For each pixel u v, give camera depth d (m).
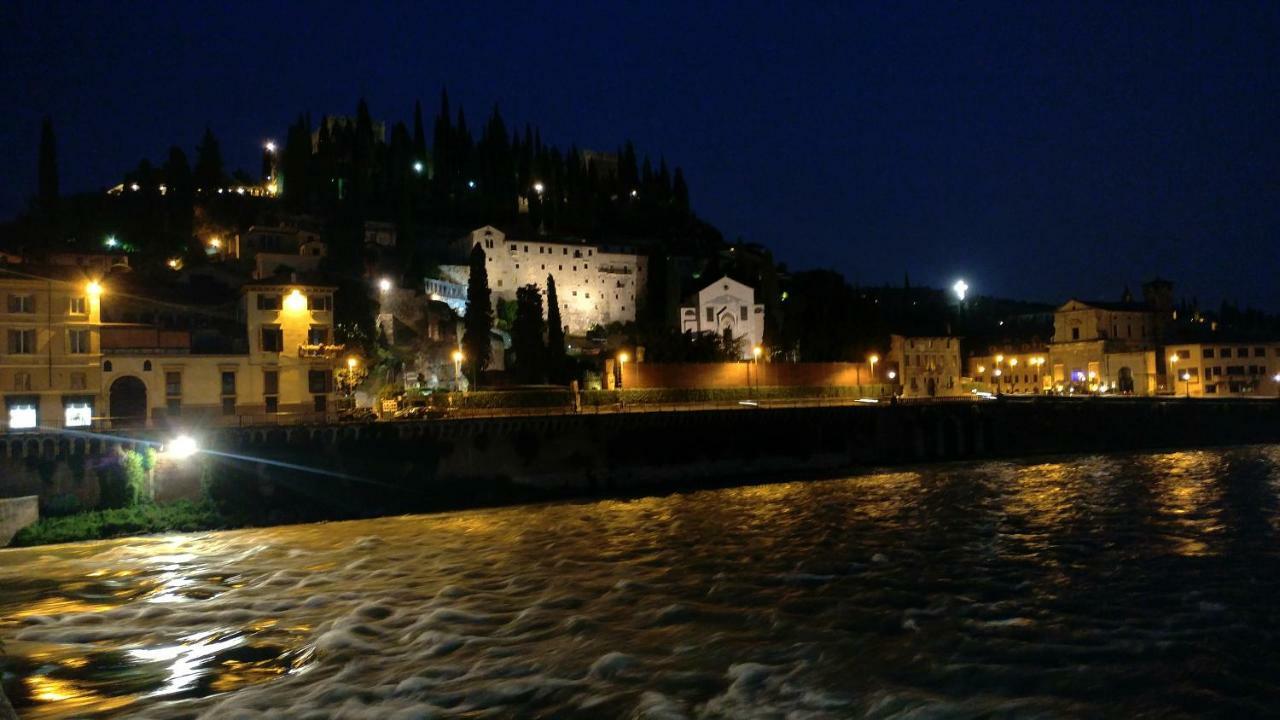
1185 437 104.94
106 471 54.59
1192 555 35.91
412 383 99.31
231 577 37.19
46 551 45.75
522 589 32.69
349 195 166.00
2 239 116.94
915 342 162.62
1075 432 102.75
